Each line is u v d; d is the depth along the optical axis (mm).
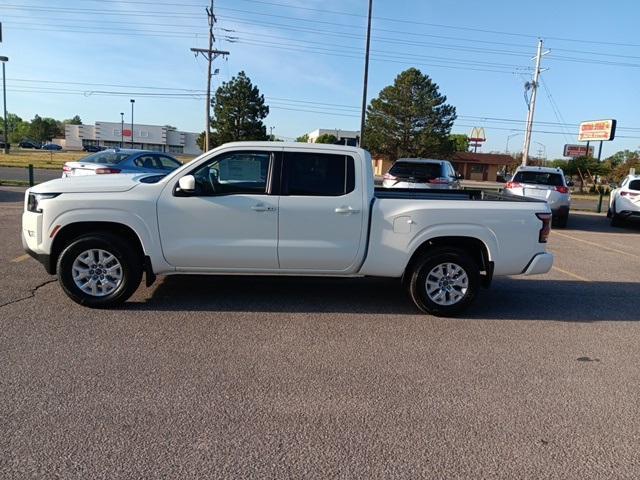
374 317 5719
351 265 5719
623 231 15312
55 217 5316
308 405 3662
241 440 3186
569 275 8562
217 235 5508
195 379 3980
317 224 5578
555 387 4160
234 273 5680
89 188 5406
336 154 5641
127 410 3477
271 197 5520
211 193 5477
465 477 2928
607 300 7008
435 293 5852
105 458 2943
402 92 53750
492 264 5809
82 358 4262
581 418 3666
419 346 4910
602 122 51844
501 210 5746
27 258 7520
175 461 2945
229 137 60406
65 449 3012
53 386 3766
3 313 5238
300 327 5266
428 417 3576
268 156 5566
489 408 3750
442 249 5770
